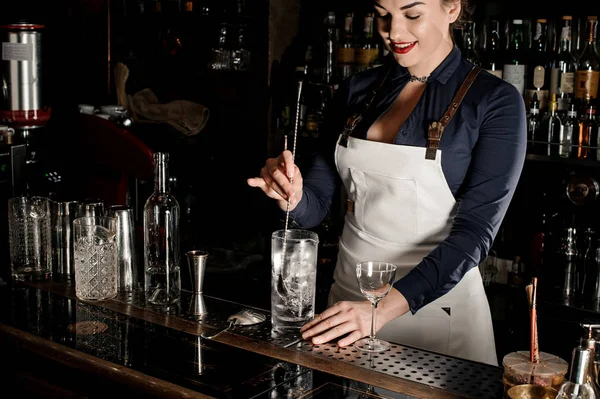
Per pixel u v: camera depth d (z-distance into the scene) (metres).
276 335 1.74
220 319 1.83
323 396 1.43
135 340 1.70
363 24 3.50
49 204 2.08
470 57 3.15
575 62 3.01
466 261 1.85
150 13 3.98
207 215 3.99
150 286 1.92
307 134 3.49
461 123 1.97
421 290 1.81
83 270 1.93
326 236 3.49
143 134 3.98
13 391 1.78
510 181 1.94
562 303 2.87
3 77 3.49
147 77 4.20
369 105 2.18
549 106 2.99
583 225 3.09
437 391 1.46
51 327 1.77
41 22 4.34
